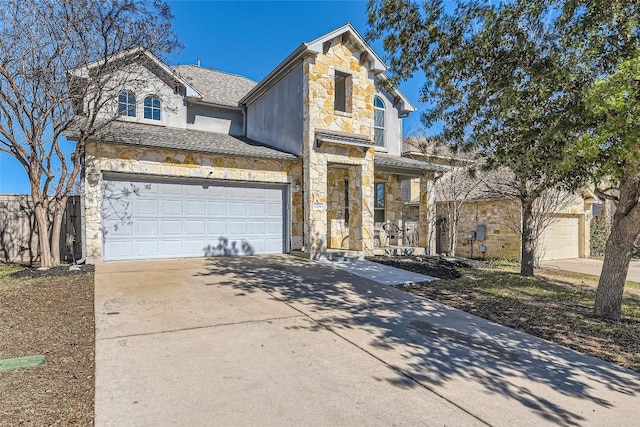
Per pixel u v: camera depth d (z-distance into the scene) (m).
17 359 4.04
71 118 9.25
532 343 5.15
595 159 5.22
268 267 9.94
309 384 3.68
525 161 6.56
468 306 7.04
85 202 9.83
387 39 7.35
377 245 15.87
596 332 5.69
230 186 12.00
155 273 8.66
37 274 8.41
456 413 3.26
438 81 7.21
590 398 3.65
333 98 12.45
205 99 14.70
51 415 3.04
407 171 14.62
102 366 3.89
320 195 12.03
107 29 9.16
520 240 14.91
